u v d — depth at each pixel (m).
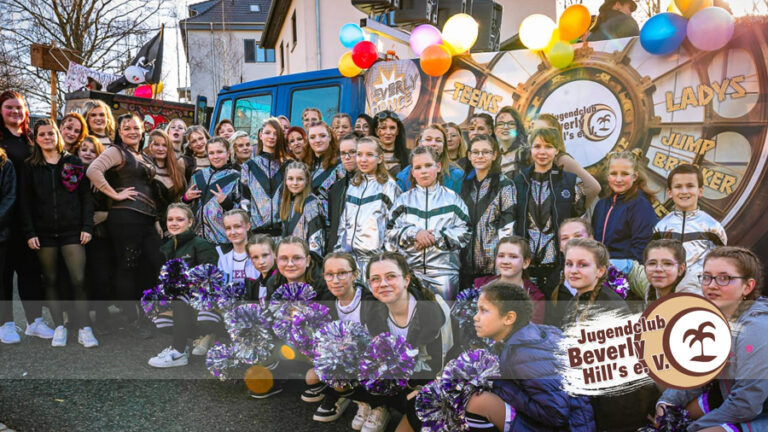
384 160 3.71
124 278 4.29
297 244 3.13
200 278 3.56
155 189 4.43
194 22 27.88
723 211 3.01
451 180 3.54
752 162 2.95
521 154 3.45
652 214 3.14
